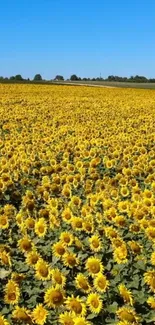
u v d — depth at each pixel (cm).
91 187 1092
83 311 543
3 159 1287
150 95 5119
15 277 639
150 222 761
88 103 3716
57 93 4866
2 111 2816
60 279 612
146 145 1708
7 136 1905
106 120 2555
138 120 2552
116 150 1481
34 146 1612
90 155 1452
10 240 809
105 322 573
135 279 641
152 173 1261
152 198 874
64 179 1142
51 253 739
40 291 636
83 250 722
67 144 1662
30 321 554
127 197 1042
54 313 574
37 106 3250
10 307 603
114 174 1301
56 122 2459
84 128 2144
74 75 13400
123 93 5306
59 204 955
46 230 791
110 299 602
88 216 816
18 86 5784
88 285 600
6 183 1060
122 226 792
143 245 745
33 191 1115
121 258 663
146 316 584
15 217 893
